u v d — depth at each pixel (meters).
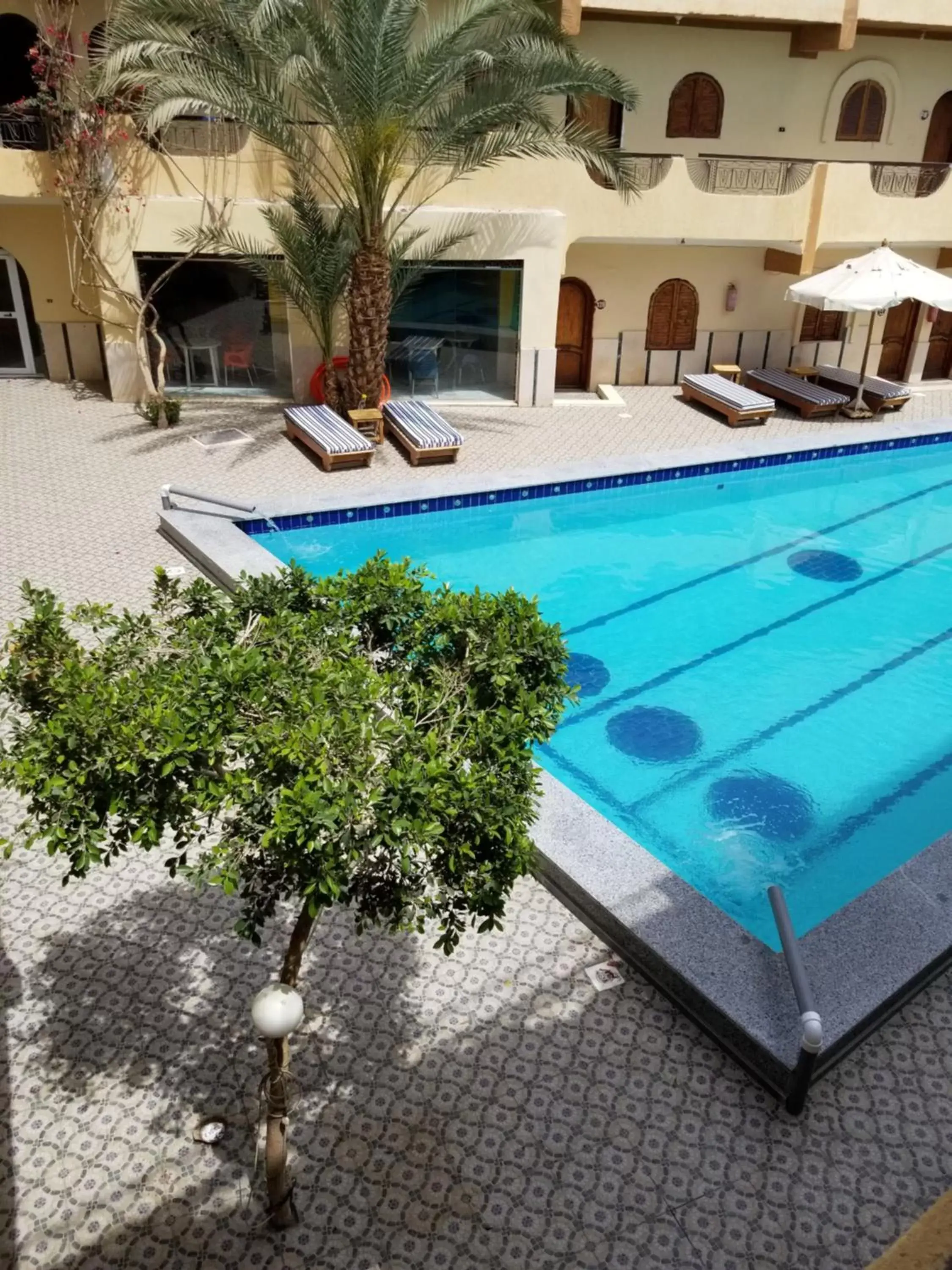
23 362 16.14
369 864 3.33
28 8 14.01
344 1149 3.94
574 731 8.12
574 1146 4.00
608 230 15.27
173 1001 4.61
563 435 14.62
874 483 14.33
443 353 15.62
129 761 2.91
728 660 9.31
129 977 4.73
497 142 12.76
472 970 4.89
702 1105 4.21
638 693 8.70
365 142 11.77
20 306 15.72
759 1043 4.27
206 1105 4.12
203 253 13.87
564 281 17.02
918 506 13.41
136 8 11.70
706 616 10.17
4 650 3.57
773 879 6.55
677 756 7.83
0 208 14.59
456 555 11.38
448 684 3.66
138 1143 3.94
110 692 3.06
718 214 15.50
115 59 11.43
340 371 14.27
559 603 10.34
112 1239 3.59
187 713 3.01
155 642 3.62
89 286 14.95
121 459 12.45
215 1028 4.48
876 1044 4.56
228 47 11.96
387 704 3.47
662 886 5.25
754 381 17.11
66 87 12.98
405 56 11.42
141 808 3.04
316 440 12.48
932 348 19.78
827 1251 3.64
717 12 15.01
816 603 10.52
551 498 12.59
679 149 16.94
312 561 10.73
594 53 15.93
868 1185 3.89
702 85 16.56
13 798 6.01
